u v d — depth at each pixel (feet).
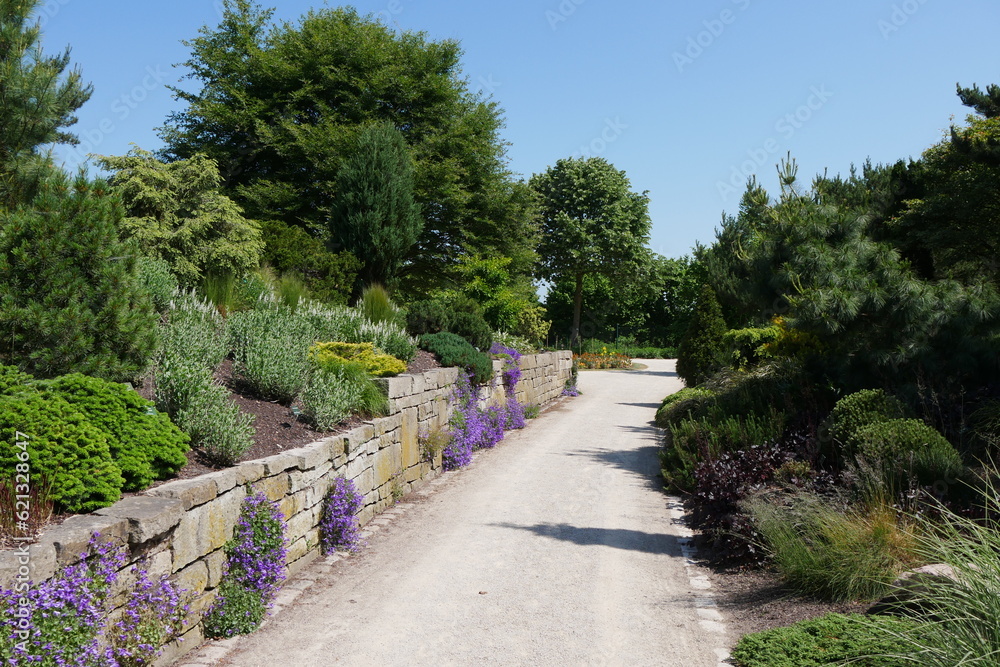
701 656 15.60
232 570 17.81
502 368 55.06
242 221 43.37
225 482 17.76
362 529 26.99
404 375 35.19
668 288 176.86
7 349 19.60
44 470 14.03
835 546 18.24
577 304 148.36
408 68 81.10
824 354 33.76
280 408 27.43
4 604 10.78
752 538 21.97
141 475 16.29
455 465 39.17
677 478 32.07
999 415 25.59
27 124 34.63
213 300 37.40
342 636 16.76
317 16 81.71
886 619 14.26
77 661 11.73
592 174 142.20
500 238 88.02
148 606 14.08
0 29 35.04
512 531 26.25
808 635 15.37
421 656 15.62
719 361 57.26
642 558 23.03
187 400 21.24
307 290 46.57
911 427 22.25
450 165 77.71
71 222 20.39
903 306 29.76
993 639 11.51
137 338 20.95
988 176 43.42
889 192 48.26
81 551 12.69
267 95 78.13
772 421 31.22
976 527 14.21
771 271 35.47
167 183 40.09
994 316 29.43
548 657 15.57
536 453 43.57
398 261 59.06
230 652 15.87
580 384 94.38
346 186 57.41
